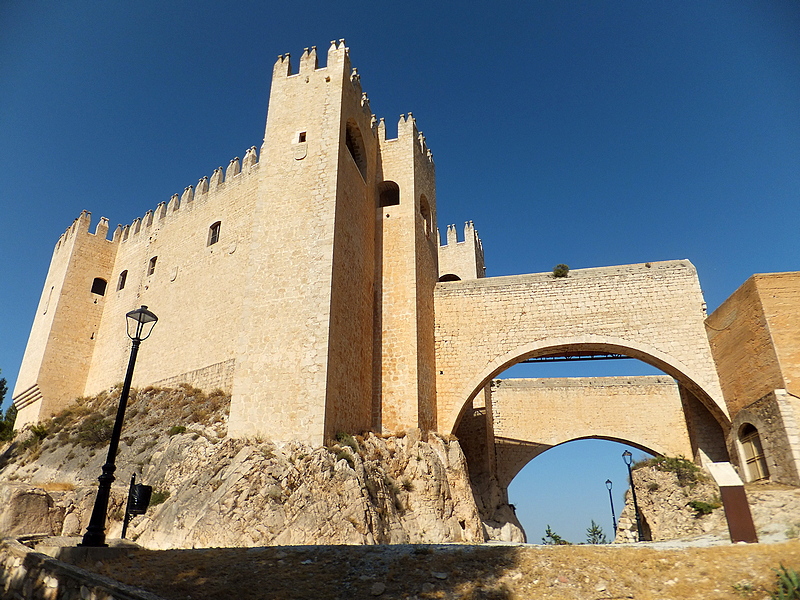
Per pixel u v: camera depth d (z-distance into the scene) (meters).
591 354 30.02
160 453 21.11
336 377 19.84
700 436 25.14
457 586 9.41
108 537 17.11
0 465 30.34
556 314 26.48
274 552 11.45
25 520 13.55
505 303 27.36
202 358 27.94
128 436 24.81
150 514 17.27
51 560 9.80
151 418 25.77
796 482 17.98
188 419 23.53
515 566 10.18
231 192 31.83
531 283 27.41
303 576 9.92
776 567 9.30
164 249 35.31
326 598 8.95
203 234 32.50
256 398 19.11
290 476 16.17
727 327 22.69
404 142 29.48
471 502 23.12
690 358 24.23
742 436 21.66
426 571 10.07
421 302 26.50
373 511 16.80
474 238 44.62
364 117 27.86
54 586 9.26
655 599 8.80
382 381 24.38
